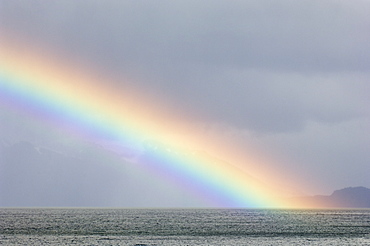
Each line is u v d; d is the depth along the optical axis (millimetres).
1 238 145750
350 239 148000
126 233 169250
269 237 154875
